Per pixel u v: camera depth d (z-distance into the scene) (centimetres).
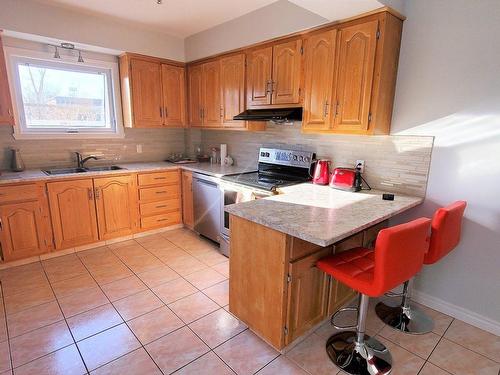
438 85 207
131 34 332
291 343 185
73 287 249
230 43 312
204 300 235
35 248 287
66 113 339
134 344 187
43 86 319
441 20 201
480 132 194
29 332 195
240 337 195
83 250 320
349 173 241
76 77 339
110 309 221
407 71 219
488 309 204
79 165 338
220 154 391
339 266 168
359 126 219
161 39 357
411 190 229
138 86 349
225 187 303
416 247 153
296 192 237
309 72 242
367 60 208
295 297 176
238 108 318
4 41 285
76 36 297
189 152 430
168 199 377
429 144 216
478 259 205
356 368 170
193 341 190
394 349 187
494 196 193
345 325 209
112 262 295
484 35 186
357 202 207
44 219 288
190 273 276
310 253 179
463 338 197
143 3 271
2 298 232
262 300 184
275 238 167
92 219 319
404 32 217
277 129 322
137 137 391
